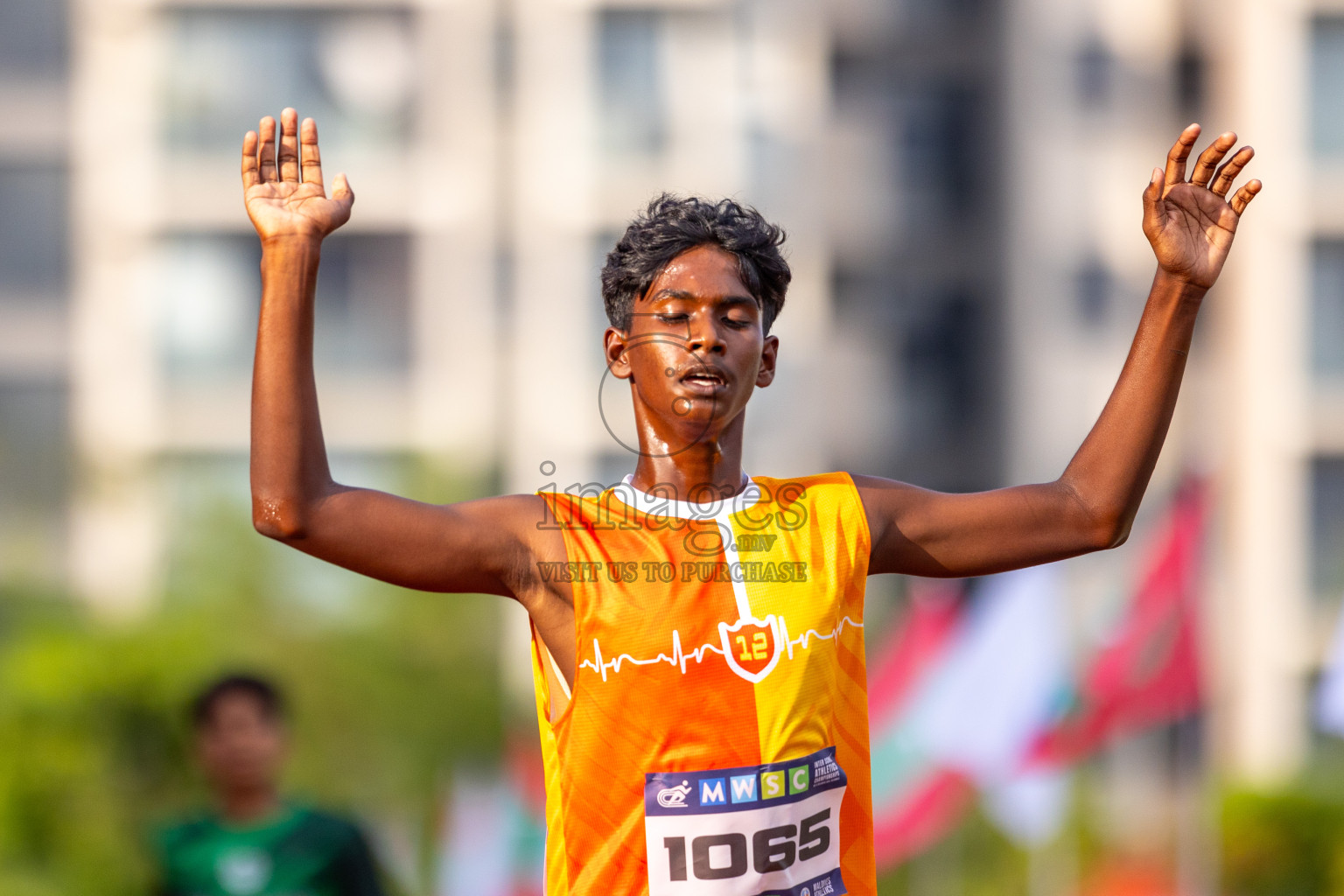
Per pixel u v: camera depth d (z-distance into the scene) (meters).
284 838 21.17
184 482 83.88
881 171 95.62
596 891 9.55
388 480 84.44
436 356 85.38
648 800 9.52
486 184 86.19
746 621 9.72
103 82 85.06
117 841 48.00
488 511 9.95
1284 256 79.44
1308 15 79.25
